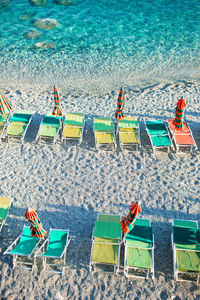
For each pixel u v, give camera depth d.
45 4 23.97
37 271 8.12
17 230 9.16
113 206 9.76
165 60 17.70
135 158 11.38
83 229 9.17
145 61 17.62
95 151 11.66
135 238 8.31
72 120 12.34
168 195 10.06
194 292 7.68
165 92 14.98
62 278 7.98
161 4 23.92
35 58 17.81
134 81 16.12
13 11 22.91
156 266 8.27
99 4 23.97
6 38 19.58
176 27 20.78
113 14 22.48
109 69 17.03
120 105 11.27
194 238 8.25
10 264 8.30
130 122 12.16
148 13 22.58
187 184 10.39
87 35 19.92
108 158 11.37
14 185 10.38
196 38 19.62
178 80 16.12
